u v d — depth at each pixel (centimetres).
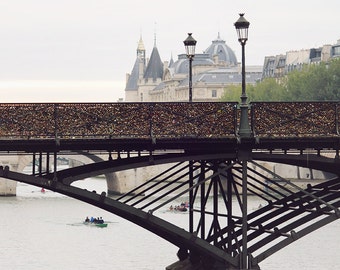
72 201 15012
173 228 4503
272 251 4628
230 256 4503
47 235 10062
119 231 10431
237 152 4497
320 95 17688
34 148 4425
